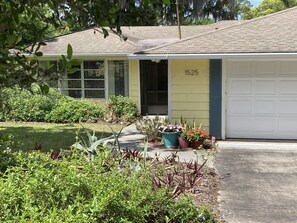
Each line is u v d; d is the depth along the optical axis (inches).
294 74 386.3
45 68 88.4
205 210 171.9
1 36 85.0
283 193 232.8
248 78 394.0
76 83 605.6
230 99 400.2
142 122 487.5
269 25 418.9
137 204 136.1
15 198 112.0
